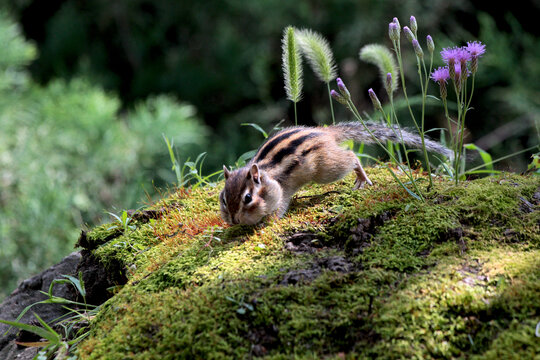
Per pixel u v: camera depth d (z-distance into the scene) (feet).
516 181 19.54
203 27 60.80
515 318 13.47
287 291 15.29
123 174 38.50
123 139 38.68
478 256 15.76
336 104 57.21
